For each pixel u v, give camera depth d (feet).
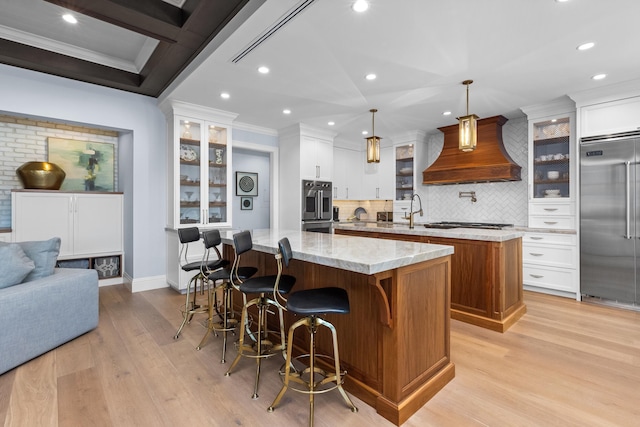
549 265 13.19
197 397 6.16
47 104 11.36
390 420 5.49
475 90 12.04
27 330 7.47
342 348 6.58
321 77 10.84
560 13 7.27
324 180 18.53
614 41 8.50
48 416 5.56
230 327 9.05
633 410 5.72
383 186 21.09
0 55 9.90
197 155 14.38
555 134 13.73
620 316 10.58
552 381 6.67
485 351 8.04
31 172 12.92
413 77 10.84
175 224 13.65
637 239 11.05
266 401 6.05
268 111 14.75
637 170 11.05
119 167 15.83
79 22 9.52
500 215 16.83
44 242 8.91
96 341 8.70
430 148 19.72
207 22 8.39
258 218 21.53
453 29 7.91
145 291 13.66
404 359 5.69
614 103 11.55
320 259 5.75
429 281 6.39
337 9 7.07
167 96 12.76
